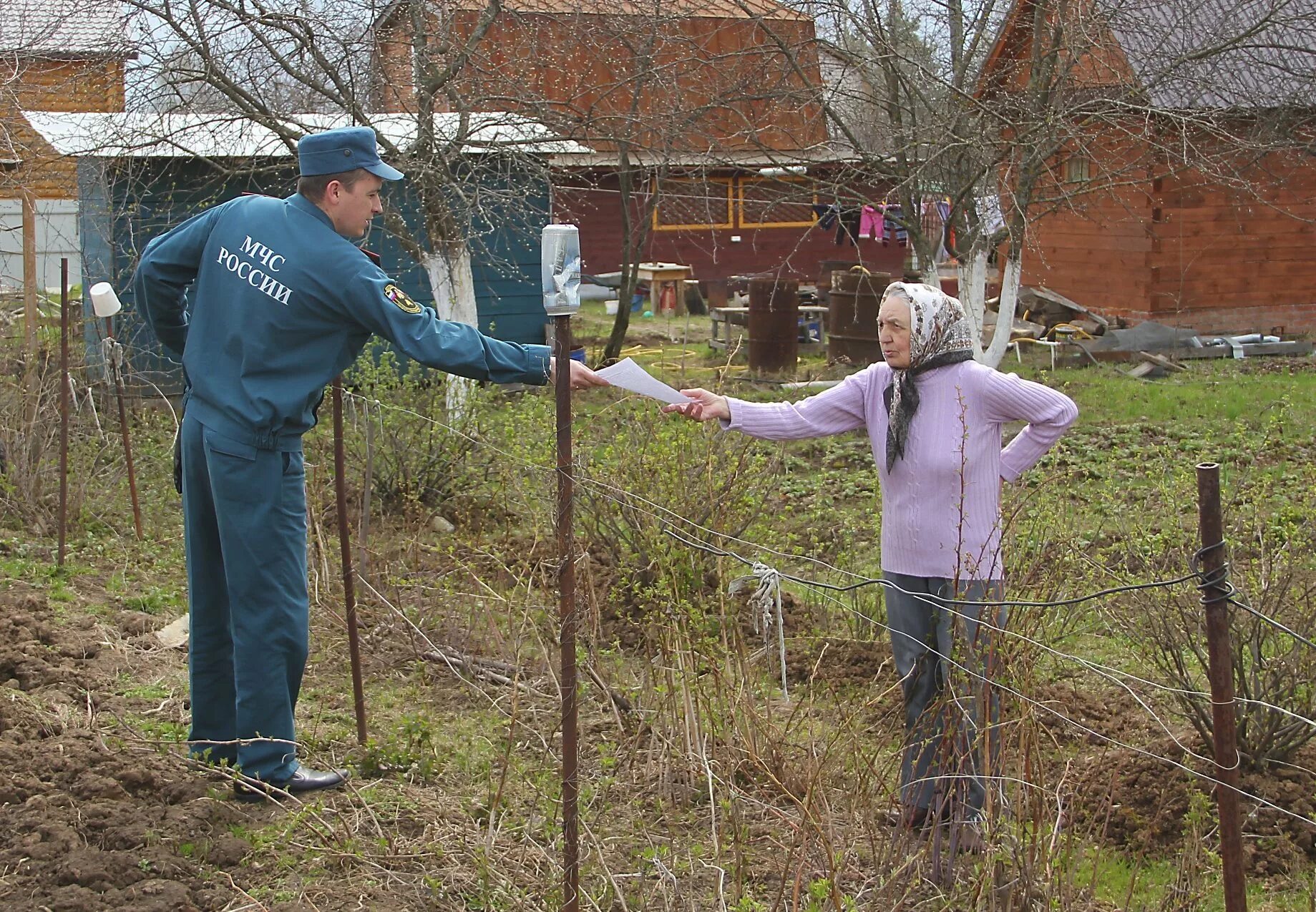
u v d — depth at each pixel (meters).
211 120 11.19
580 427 7.43
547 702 5.48
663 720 4.92
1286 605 5.30
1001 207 13.35
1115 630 5.86
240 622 4.46
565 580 3.52
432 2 11.42
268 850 4.26
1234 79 12.88
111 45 10.96
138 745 4.99
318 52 10.80
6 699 5.30
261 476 4.37
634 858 4.25
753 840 4.40
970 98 11.55
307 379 4.36
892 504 4.47
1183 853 4.05
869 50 12.52
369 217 4.45
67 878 3.94
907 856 4.03
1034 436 4.42
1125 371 18.12
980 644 4.12
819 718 5.28
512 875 4.05
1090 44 11.60
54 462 9.01
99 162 12.35
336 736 5.33
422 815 4.49
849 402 4.57
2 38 11.41
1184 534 5.92
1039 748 4.05
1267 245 21.02
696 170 15.40
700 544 4.91
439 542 7.95
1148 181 13.13
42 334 11.39
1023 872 3.73
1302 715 4.97
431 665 6.12
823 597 6.87
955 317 4.37
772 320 16.38
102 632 6.55
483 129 12.18
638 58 12.93
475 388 9.89
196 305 4.43
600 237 25.33
